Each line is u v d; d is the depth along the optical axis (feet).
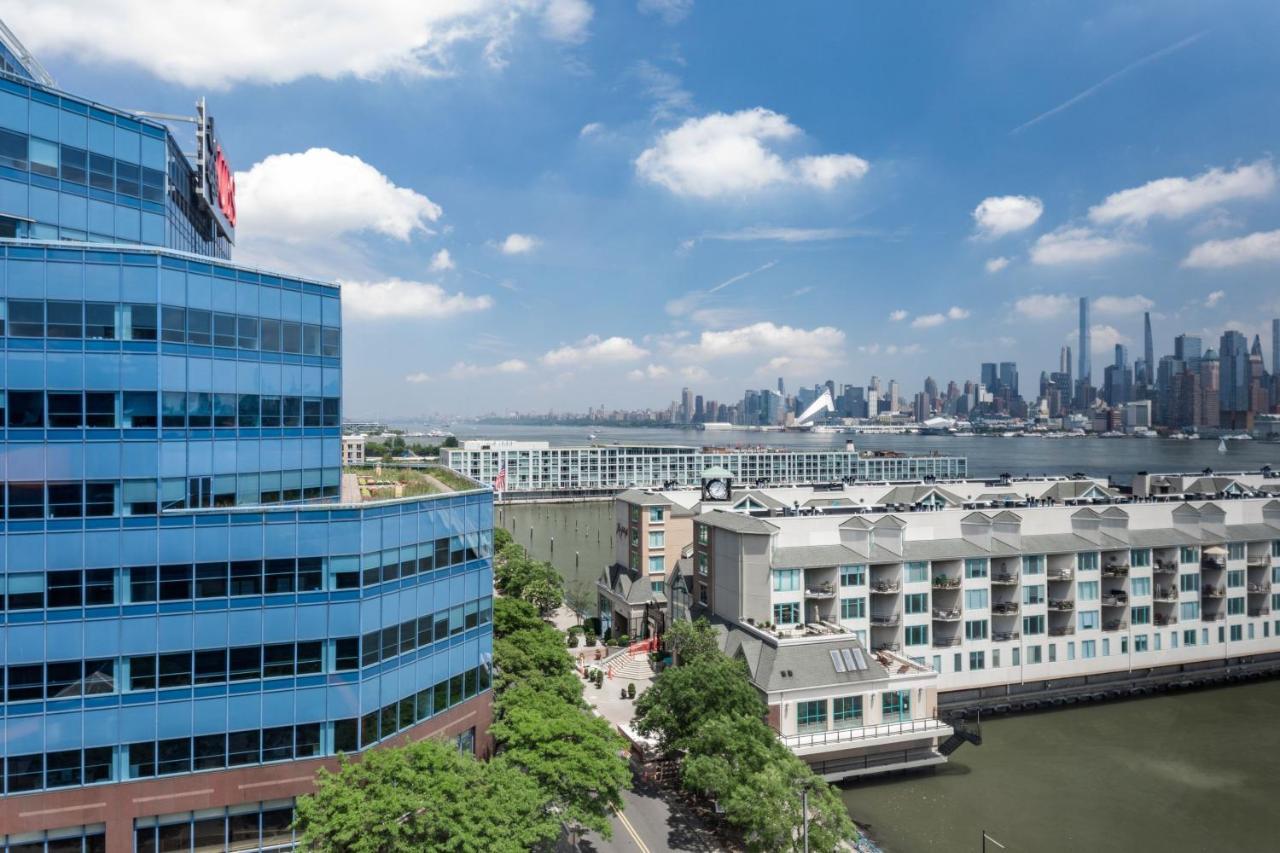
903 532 299.17
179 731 162.50
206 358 174.09
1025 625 308.60
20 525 154.81
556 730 177.37
